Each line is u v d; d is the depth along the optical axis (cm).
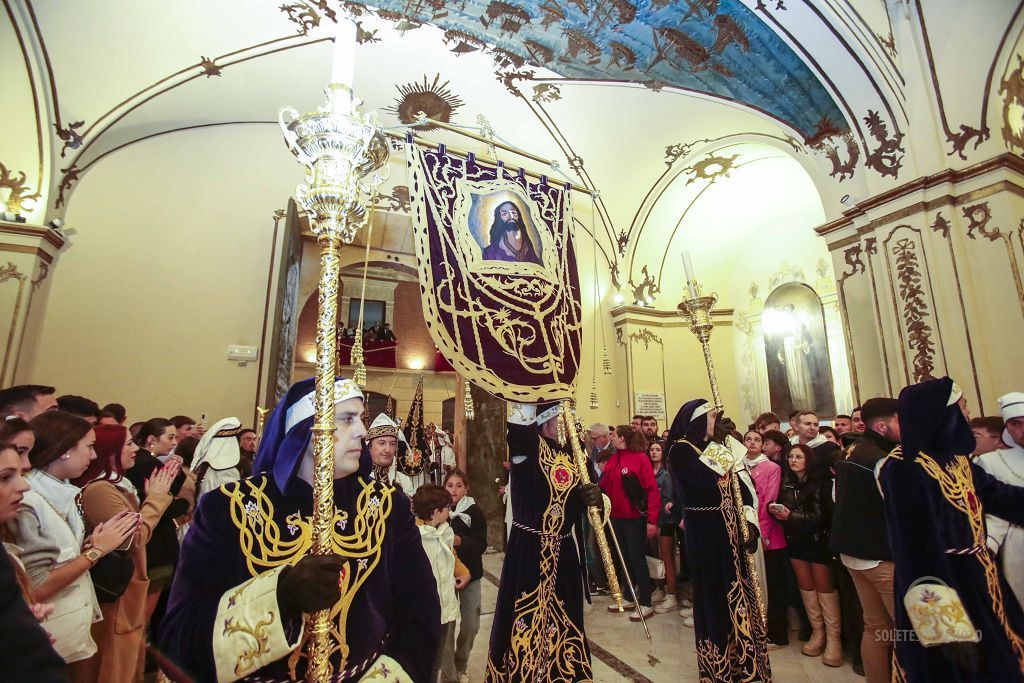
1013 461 270
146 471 290
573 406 279
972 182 481
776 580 381
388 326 1280
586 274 845
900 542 193
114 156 585
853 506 269
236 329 617
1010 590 221
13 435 169
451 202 275
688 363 891
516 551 262
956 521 194
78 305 551
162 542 268
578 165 760
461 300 258
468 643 322
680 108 677
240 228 637
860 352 554
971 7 472
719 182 812
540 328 278
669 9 539
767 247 907
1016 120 511
